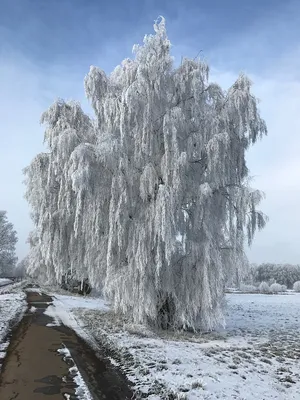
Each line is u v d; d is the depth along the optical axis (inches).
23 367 309.9
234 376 318.7
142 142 577.9
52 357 347.3
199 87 601.3
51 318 646.5
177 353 403.2
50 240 784.3
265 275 4357.8
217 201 611.2
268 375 336.5
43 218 788.0
